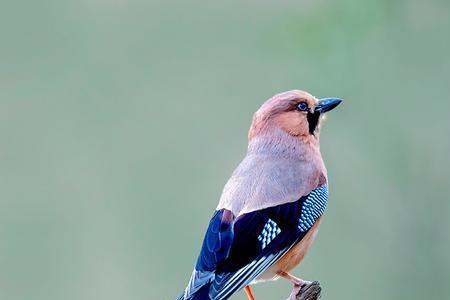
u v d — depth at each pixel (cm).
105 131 1783
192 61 1778
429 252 1612
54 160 1773
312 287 922
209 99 1753
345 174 1638
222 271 908
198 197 1700
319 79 1550
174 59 1792
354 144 1625
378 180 1630
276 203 954
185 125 1750
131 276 1681
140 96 1791
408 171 1616
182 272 1677
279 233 944
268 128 1012
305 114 1014
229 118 1738
